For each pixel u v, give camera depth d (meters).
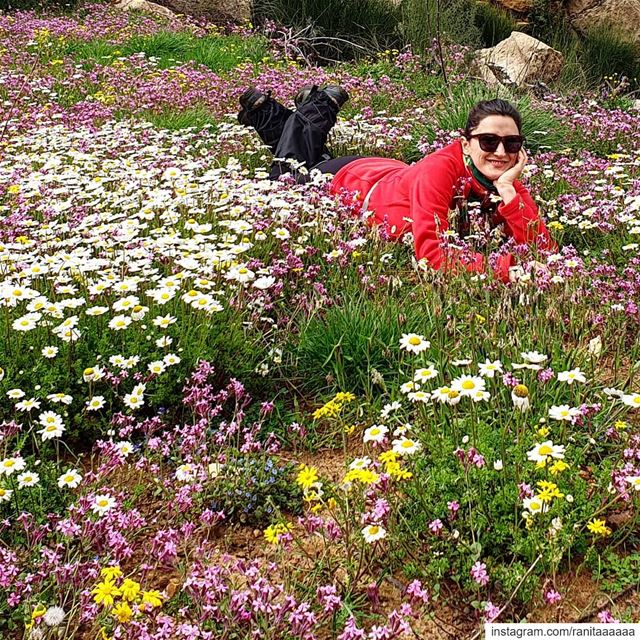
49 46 11.70
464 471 2.59
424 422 2.95
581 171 6.02
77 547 2.52
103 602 2.00
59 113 7.80
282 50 14.34
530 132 7.21
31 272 3.69
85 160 5.82
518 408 2.78
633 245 4.25
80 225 4.46
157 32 13.55
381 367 3.53
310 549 2.62
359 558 2.51
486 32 16.45
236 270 3.71
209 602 2.15
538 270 3.75
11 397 3.02
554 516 2.43
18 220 4.69
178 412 3.36
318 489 2.52
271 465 2.91
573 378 2.76
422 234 4.35
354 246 4.31
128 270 3.85
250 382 3.51
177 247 4.14
